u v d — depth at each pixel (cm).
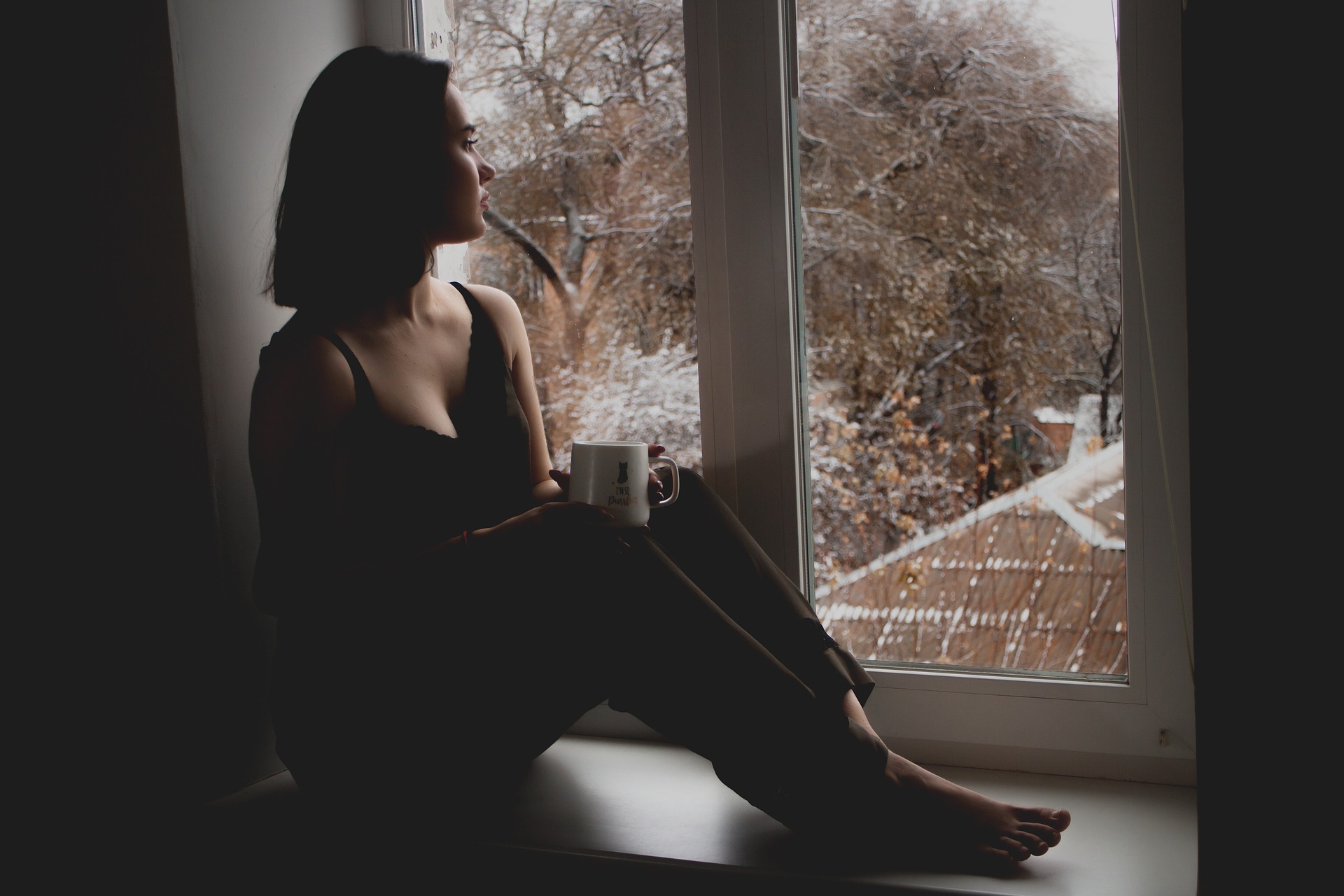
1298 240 79
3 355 128
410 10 146
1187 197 82
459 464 118
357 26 148
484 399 126
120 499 127
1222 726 85
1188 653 118
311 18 140
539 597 111
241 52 129
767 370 133
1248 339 81
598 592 105
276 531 110
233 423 129
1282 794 83
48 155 125
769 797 102
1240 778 84
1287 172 79
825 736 100
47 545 129
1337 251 78
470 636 112
